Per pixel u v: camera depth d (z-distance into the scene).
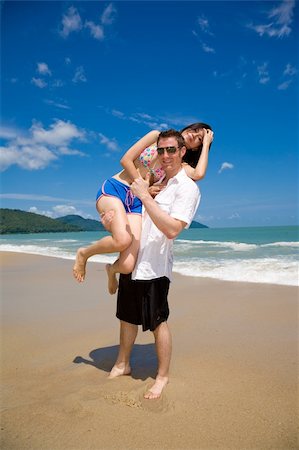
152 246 3.09
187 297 6.62
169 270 3.19
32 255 15.98
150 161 3.40
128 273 3.21
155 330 3.10
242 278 8.23
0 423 2.51
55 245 25.92
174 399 2.82
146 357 3.80
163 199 3.14
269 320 5.00
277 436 2.35
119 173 3.57
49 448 2.26
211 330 4.64
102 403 2.75
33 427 2.47
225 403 2.76
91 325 4.98
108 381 3.18
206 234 49.69
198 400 2.81
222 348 3.97
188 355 3.79
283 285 7.32
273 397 2.84
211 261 11.73
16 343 4.29
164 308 3.10
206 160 3.27
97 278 9.13
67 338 4.45
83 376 3.33
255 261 11.29
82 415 2.60
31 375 3.37
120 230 3.13
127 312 3.28
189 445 2.27
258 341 4.16
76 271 3.52
